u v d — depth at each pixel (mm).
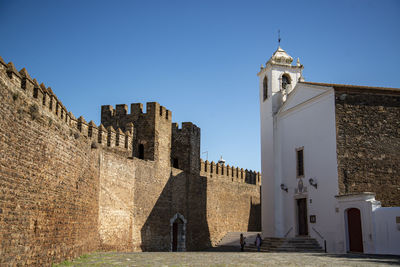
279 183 33125
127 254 23062
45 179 15242
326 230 26984
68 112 18406
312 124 29578
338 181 26125
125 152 29062
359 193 23797
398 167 26750
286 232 31828
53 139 16188
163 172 33750
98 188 24453
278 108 34875
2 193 11633
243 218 46344
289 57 36156
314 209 28531
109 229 25922
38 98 14500
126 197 28297
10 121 12227
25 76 13461
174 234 34812
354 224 24406
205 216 39625
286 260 18906
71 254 18625
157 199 32438
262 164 35844
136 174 29891
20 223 12875
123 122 34906
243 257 21000
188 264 17016
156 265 16547
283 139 33312
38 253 14383
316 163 28734
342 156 26531
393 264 16609
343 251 24719
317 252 26453
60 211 17016
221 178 44562
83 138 21094
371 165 26578
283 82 36000
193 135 39188
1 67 11734
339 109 27188
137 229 29469
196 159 39500
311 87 29844
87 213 21906
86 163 21688
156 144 33562
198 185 39094
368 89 27484
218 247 39969
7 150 12000
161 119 34750
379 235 22516
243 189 47062
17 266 12586
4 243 11703
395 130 27234
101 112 35938
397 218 21875
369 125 27141
